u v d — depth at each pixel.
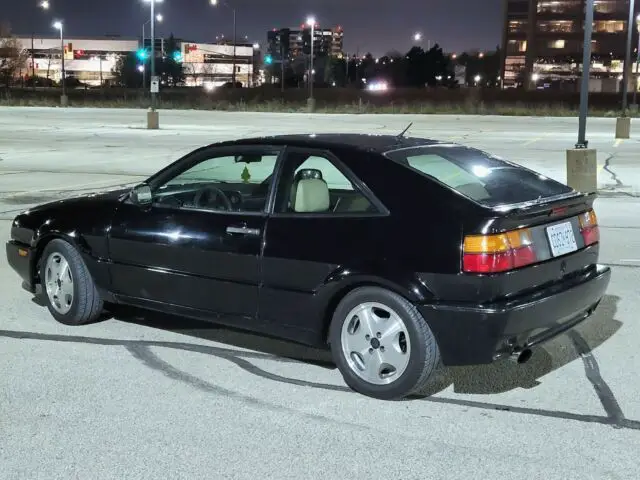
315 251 4.77
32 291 6.50
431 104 61.75
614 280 7.76
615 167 19.72
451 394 4.78
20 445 4.02
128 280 5.77
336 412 4.49
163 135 30.73
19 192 14.18
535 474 3.72
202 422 4.33
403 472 3.74
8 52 110.12
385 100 71.94
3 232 10.20
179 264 5.43
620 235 10.30
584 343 5.80
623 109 37.41
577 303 4.79
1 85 111.88
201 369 5.21
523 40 146.75
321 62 148.88
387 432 4.21
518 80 148.38
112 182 15.82
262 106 58.81
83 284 6.04
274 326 5.07
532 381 5.00
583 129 13.24
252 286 5.08
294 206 4.98
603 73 135.38
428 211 4.48
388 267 4.48
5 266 8.41
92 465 3.80
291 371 5.19
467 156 5.36
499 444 4.06
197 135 30.73
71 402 4.61
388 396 4.63
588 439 4.12
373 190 4.71
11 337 5.89
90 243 5.94
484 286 4.27
